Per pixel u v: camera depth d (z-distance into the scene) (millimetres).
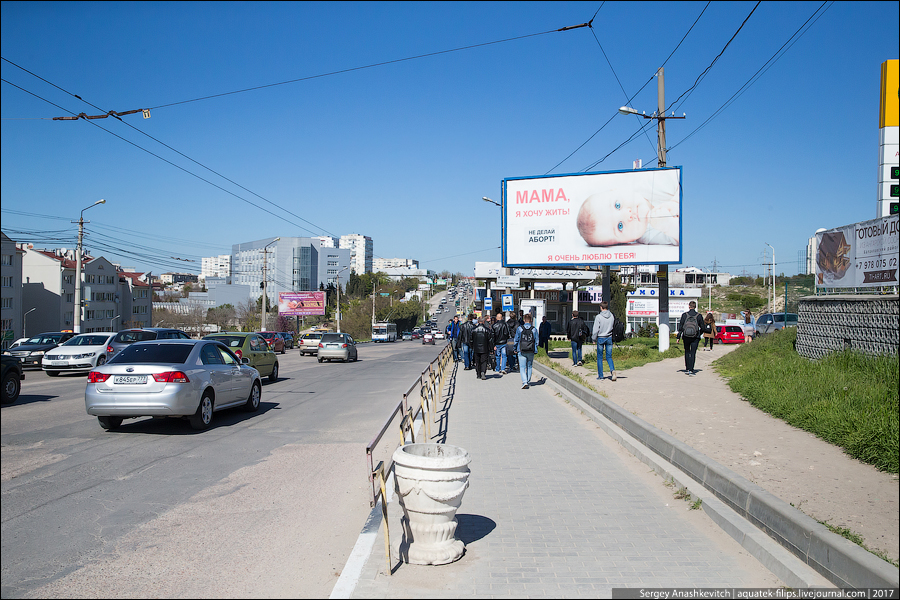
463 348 21906
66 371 20922
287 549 4984
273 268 126125
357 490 6707
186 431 10227
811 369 10781
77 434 9852
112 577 4395
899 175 8164
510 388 16234
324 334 28797
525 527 5434
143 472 7430
